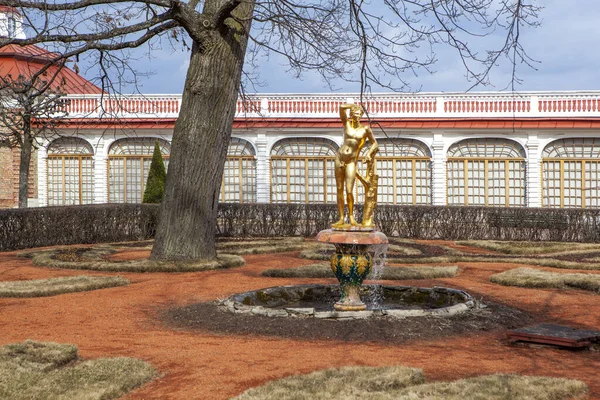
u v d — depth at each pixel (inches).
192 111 608.7
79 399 219.8
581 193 1088.8
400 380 232.2
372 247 406.6
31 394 221.6
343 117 366.0
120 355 282.0
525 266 598.5
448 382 232.7
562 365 268.7
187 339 313.4
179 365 266.2
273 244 776.3
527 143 1094.4
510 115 1103.6
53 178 1200.2
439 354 283.6
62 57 607.8
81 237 854.5
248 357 277.4
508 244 814.5
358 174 366.9
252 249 716.0
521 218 913.5
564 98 1094.4
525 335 303.0
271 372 253.6
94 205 901.8
